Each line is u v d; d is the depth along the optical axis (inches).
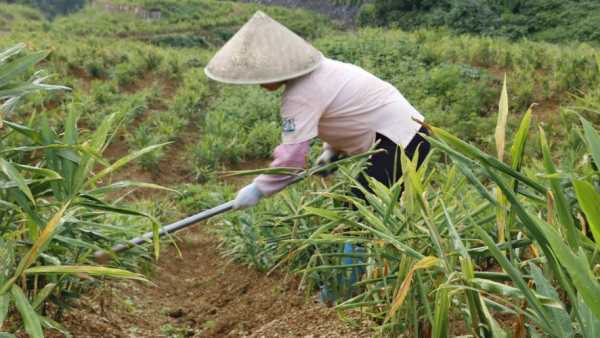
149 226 221.6
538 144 386.6
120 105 460.1
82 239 121.1
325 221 156.9
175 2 1959.9
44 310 122.3
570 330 69.7
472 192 145.4
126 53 613.6
